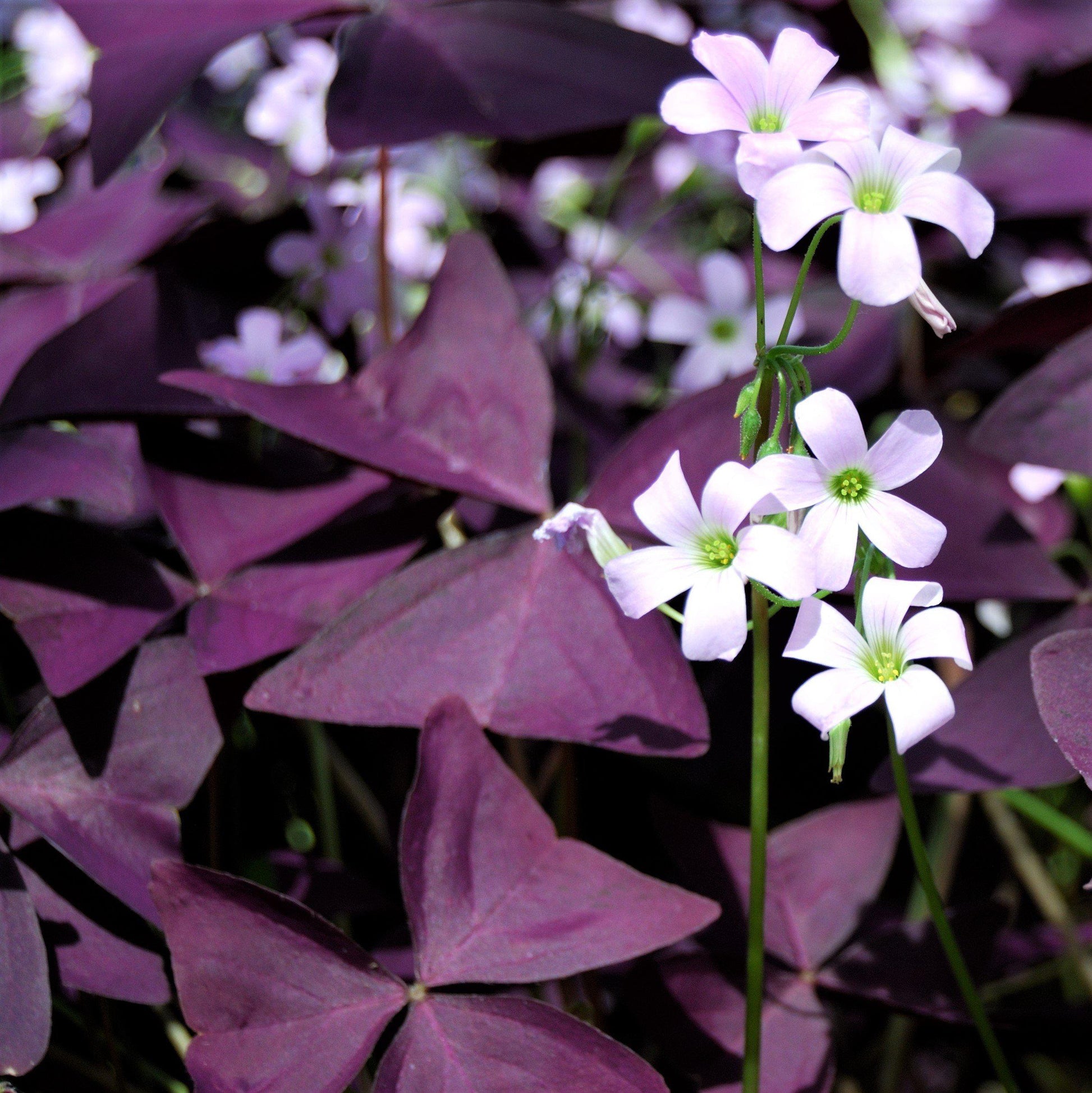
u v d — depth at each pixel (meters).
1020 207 0.61
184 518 0.48
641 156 0.78
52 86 0.75
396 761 0.54
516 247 0.72
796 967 0.47
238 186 0.71
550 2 0.70
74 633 0.46
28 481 0.47
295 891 0.48
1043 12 0.78
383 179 0.52
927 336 0.59
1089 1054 0.47
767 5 0.75
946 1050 0.53
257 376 0.53
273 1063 0.43
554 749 0.51
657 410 0.61
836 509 0.41
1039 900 0.51
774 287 0.66
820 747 0.51
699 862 0.48
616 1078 0.42
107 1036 0.47
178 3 0.51
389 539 0.48
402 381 0.48
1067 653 0.43
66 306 0.54
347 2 0.52
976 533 0.49
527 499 0.47
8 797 0.45
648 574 0.41
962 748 0.46
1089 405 0.47
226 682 0.47
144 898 0.45
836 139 0.41
